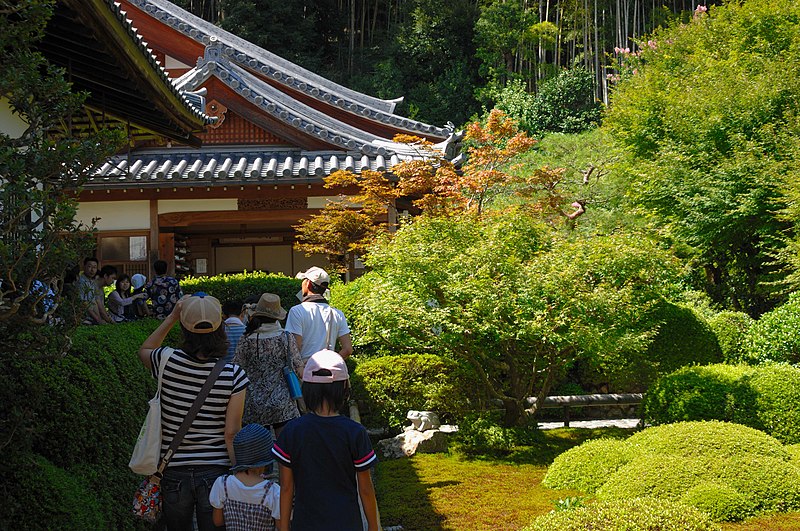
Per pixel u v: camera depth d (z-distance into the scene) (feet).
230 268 61.98
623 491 19.49
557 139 77.00
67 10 16.90
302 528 10.21
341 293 36.99
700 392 26.21
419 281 28.27
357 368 31.73
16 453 12.42
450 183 46.44
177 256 56.03
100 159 11.75
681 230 51.60
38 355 12.02
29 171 11.10
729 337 37.88
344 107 71.72
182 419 11.90
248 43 87.92
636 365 34.47
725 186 48.83
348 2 153.89
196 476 11.81
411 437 27.78
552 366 29.35
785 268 44.16
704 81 56.39
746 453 19.72
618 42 135.13
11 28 11.16
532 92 136.26
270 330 18.86
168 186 47.70
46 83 11.41
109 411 16.56
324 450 10.44
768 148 49.55
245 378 12.37
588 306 26.45
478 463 25.71
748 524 17.88
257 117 52.60
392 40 144.66
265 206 49.80
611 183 64.13
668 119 56.34
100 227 49.37
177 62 70.23
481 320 27.48
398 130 73.10
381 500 21.33
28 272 10.88
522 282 27.27
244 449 11.59
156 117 26.20
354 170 48.73
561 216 48.78
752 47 58.29
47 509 12.44
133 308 33.50
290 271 62.23
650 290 28.81
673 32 71.82
